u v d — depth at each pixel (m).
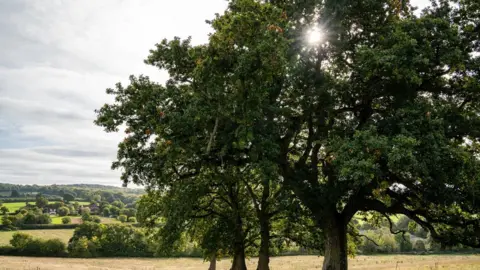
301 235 27.58
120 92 18.45
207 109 15.55
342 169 14.38
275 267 47.66
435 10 18.55
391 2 18.56
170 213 21.22
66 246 75.56
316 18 18.89
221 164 18.52
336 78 20.31
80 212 136.38
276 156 17.09
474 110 19.02
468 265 41.66
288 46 15.46
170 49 18.16
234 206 26.23
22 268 48.59
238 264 25.94
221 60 15.01
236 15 14.48
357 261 53.78
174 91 17.16
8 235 84.44
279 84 17.45
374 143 14.24
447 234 18.80
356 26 19.75
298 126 19.11
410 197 18.64
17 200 161.50
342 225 20.11
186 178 20.78
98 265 58.31
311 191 18.66
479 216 17.61
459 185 15.63
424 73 17.05
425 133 15.23
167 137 16.17
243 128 15.01
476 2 18.05
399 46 15.93
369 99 18.88
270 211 26.31
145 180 19.09
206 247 25.36
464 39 17.75
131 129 17.69
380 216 25.33
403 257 60.19
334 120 20.11
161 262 65.94
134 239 78.31
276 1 19.39
